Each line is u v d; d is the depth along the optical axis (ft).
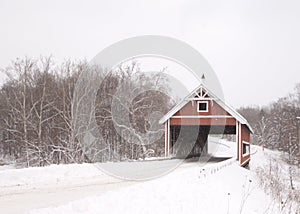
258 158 158.40
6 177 37.40
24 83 102.42
